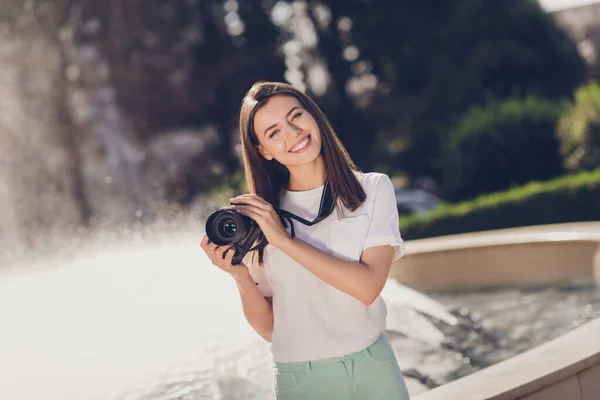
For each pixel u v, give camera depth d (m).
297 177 1.97
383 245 1.86
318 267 1.78
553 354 2.42
